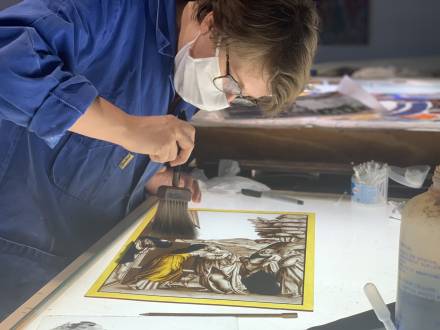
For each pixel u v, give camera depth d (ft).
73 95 3.37
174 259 3.48
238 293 3.09
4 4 5.97
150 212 4.22
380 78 7.79
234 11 3.48
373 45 12.54
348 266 3.41
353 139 5.01
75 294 3.09
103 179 4.48
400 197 4.66
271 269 3.35
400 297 2.65
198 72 4.00
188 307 2.96
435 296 2.52
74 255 4.62
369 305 2.98
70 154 4.30
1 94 3.29
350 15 12.41
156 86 4.35
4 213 4.34
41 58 3.34
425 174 4.72
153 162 4.60
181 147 3.77
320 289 3.14
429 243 2.49
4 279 4.42
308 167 5.09
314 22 3.66
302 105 5.89
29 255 4.45
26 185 4.34
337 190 4.83
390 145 4.97
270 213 4.26
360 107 5.80
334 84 7.09
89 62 3.99
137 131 3.56
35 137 4.24
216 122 5.26
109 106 3.55
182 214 3.92
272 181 5.06
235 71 3.73
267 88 3.68
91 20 3.78
